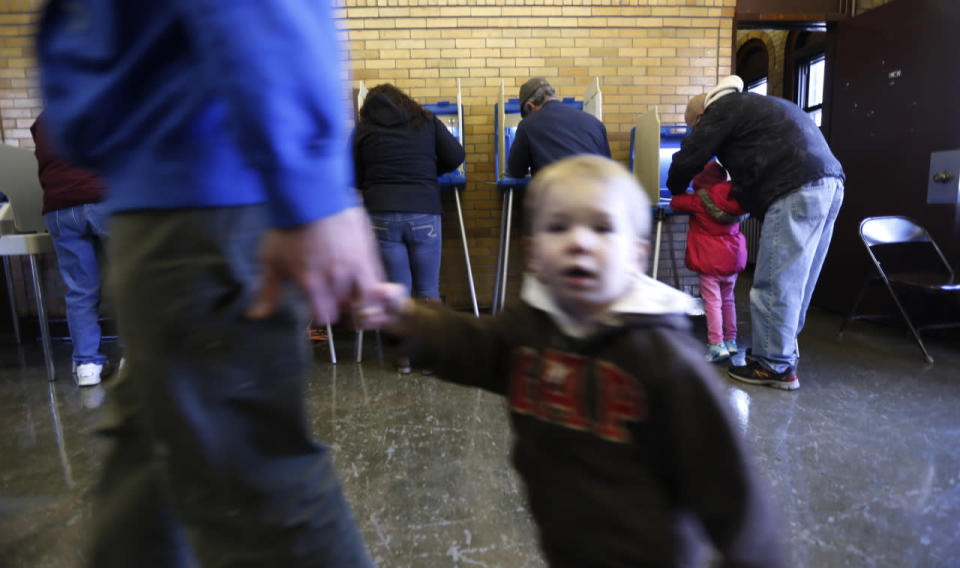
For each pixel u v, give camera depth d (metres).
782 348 2.51
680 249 4.36
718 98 2.62
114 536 0.76
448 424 2.18
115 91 0.55
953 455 1.85
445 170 3.10
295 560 0.67
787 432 2.05
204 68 0.48
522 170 3.12
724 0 4.20
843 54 4.19
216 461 0.62
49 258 4.00
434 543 1.39
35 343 3.85
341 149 0.57
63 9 0.58
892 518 1.48
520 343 0.81
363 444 2.00
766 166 2.44
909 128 3.63
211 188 0.56
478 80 4.16
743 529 0.66
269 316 0.62
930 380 2.64
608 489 0.73
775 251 2.46
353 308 0.67
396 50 4.12
